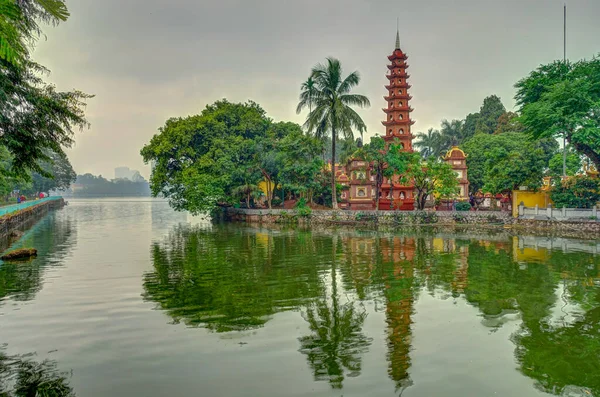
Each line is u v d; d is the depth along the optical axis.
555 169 49.16
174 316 11.68
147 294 14.09
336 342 9.73
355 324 11.02
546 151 55.72
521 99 37.22
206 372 8.17
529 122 34.28
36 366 8.42
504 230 36.28
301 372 8.16
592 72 32.00
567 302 13.13
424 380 7.85
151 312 12.05
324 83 40.34
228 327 10.77
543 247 25.47
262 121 49.91
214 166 44.00
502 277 16.80
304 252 23.69
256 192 46.62
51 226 42.09
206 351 9.18
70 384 7.67
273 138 49.22
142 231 36.69
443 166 42.16
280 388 7.53
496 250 24.27
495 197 50.62
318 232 35.22
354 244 27.19
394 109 48.44
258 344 9.59
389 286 15.32
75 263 20.00
